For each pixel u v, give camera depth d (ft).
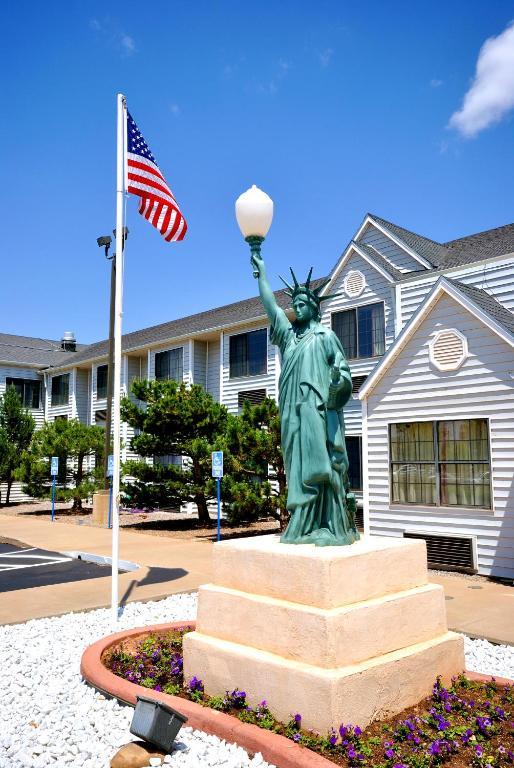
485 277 47.29
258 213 20.01
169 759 14.02
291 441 18.34
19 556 46.60
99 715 16.55
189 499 63.77
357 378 62.18
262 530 61.82
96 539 54.80
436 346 40.52
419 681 16.38
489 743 14.02
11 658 21.36
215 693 16.75
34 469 80.28
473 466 38.55
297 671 14.64
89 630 25.11
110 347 70.69
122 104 28.58
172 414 60.49
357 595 15.80
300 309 19.16
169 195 29.40
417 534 40.60
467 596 31.42
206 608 17.90
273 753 13.58
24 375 119.75
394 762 12.93
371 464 43.75
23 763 13.91
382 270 59.31
